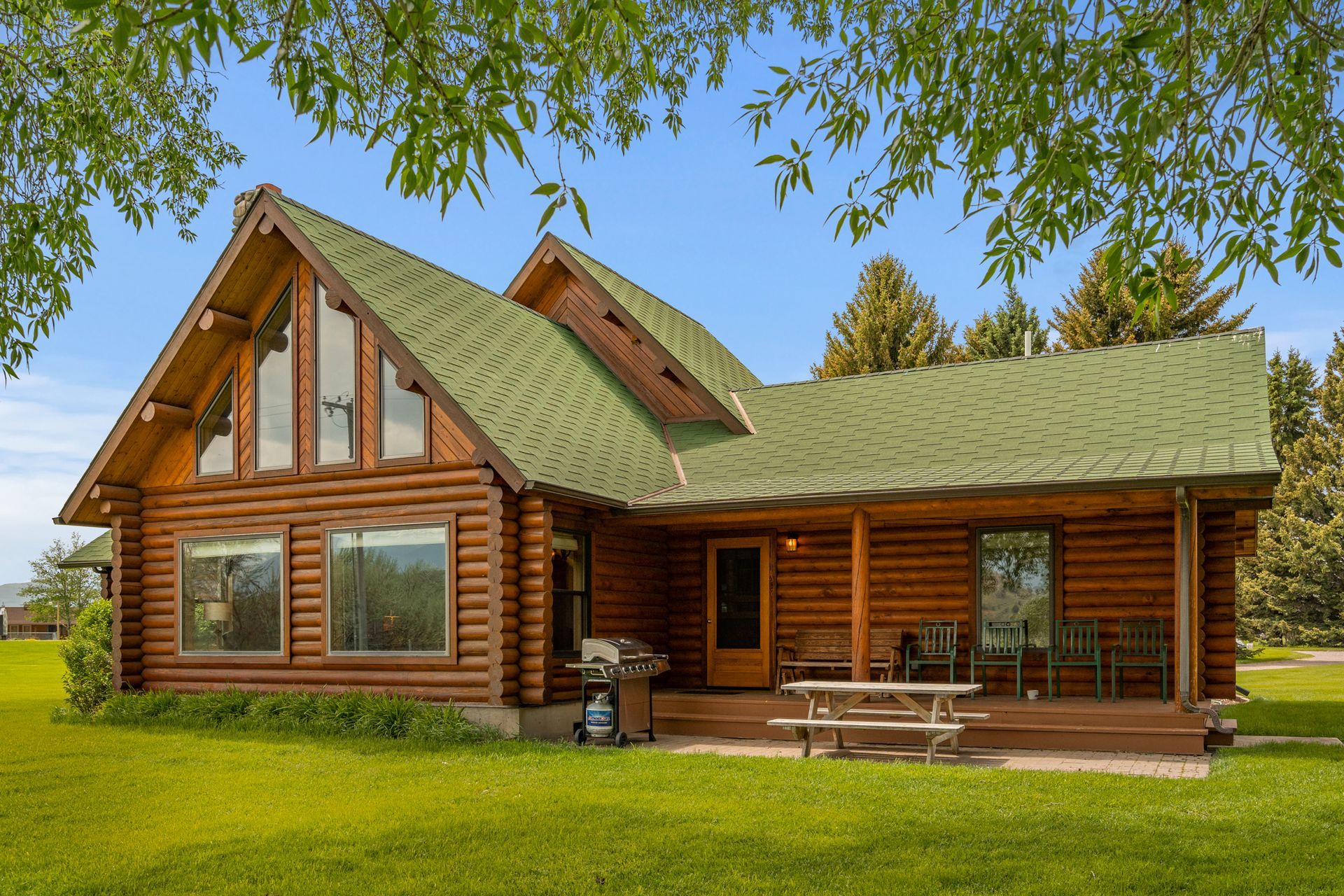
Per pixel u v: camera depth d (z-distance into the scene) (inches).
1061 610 538.9
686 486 576.4
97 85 342.0
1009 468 498.3
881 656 563.8
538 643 484.1
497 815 321.1
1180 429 513.7
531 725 477.1
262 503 552.7
